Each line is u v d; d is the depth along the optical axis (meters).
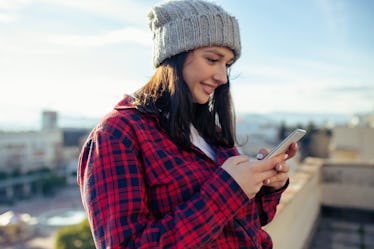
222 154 1.07
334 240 3.62
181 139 0.87
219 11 0.90
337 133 18.00
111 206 0.75
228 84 1.11
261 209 1.09
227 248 0.86
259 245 0.93
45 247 16.77
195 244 0.72
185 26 0.87
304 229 3.10
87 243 11.48
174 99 0.88
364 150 16.86
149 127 0.86
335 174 4.55
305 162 4.57
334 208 4.54
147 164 0.82
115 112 0.88
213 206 0.74
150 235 0.73
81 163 0.89
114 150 0.79
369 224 4.15
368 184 4.40
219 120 1.12
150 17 0.99
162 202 0.81
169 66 0.91
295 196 2.59
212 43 0.87
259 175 0.80
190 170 0.83
